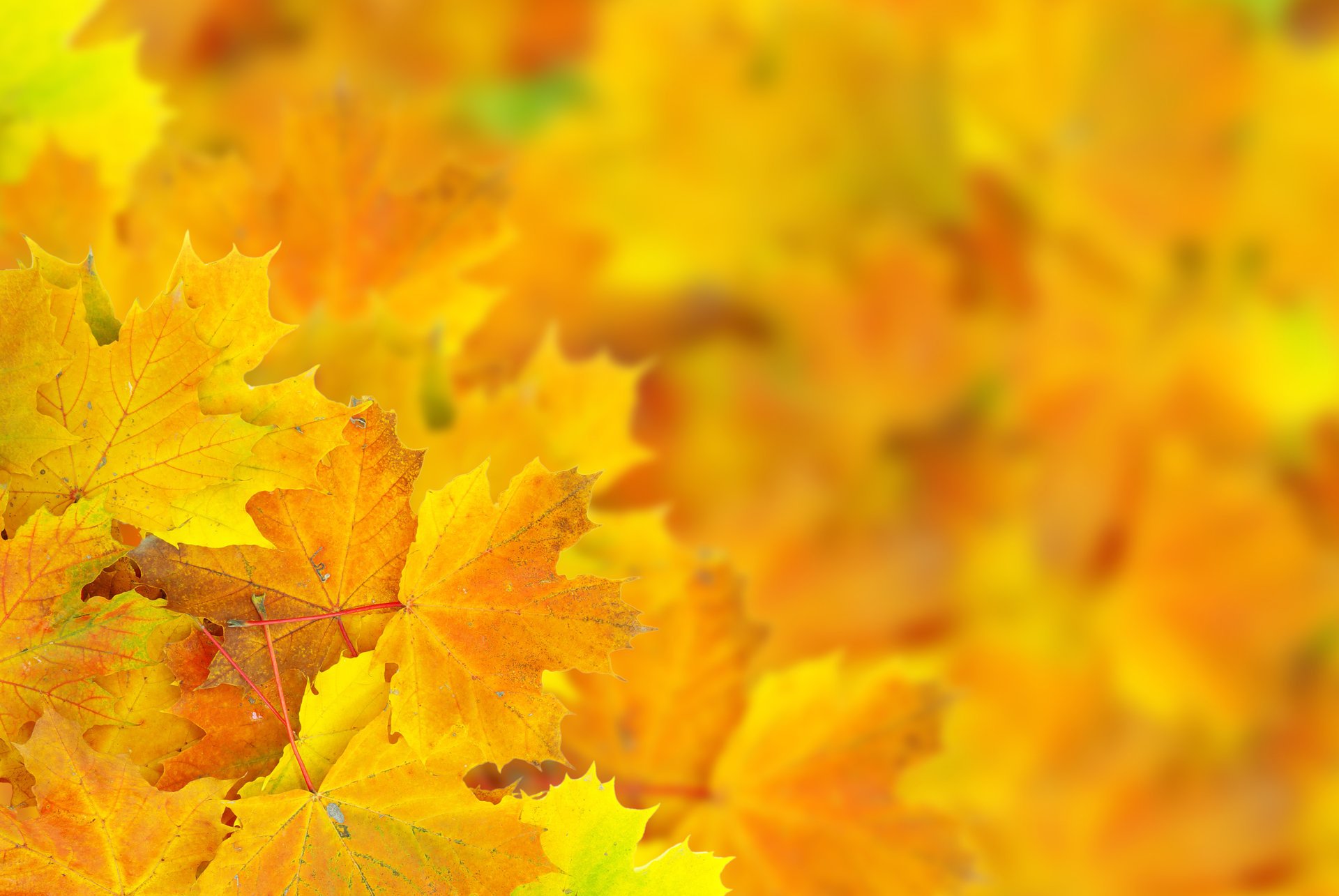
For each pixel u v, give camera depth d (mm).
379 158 2432
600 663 2219
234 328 2201
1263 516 3594
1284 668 3604
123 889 2191
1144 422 3707
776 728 2449
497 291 2438
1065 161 3529
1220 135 3424
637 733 2434
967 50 3480
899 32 3494
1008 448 3881
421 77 4141
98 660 2191
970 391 3842
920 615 3896
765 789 2443
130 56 2391
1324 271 3453
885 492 3969
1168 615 3666
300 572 2213
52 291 2189
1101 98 3459
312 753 2207
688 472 4012
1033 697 3762
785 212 3701
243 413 2205
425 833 2211
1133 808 3727
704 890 2242
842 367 3852
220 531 2201
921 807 2453
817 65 3555
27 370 2189
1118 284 3629
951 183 3629
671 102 3637
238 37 4031
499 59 4262
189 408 2199
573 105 4105
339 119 2430
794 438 3988
